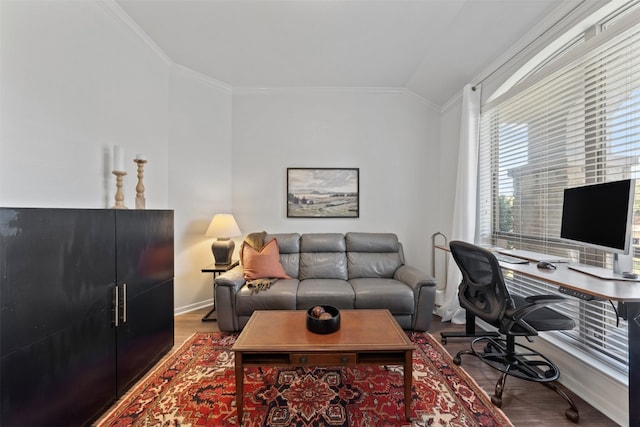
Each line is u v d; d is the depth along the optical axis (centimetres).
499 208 241
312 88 328
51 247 117
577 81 166
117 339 155
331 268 293
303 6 201
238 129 330
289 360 140
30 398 108
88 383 135
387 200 335
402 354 142
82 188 178
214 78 309
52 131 158
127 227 164
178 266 287
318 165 332
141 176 209
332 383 168
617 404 136
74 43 172
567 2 164
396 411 145
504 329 151
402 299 238
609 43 145
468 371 182
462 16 206
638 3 139
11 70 136
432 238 313
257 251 278
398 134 334
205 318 269
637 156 137
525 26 191
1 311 99
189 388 164
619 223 126
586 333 167
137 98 234
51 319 117
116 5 199
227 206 326
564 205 165
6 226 100
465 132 256
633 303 117
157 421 138
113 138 207
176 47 253
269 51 259
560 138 181
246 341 147
